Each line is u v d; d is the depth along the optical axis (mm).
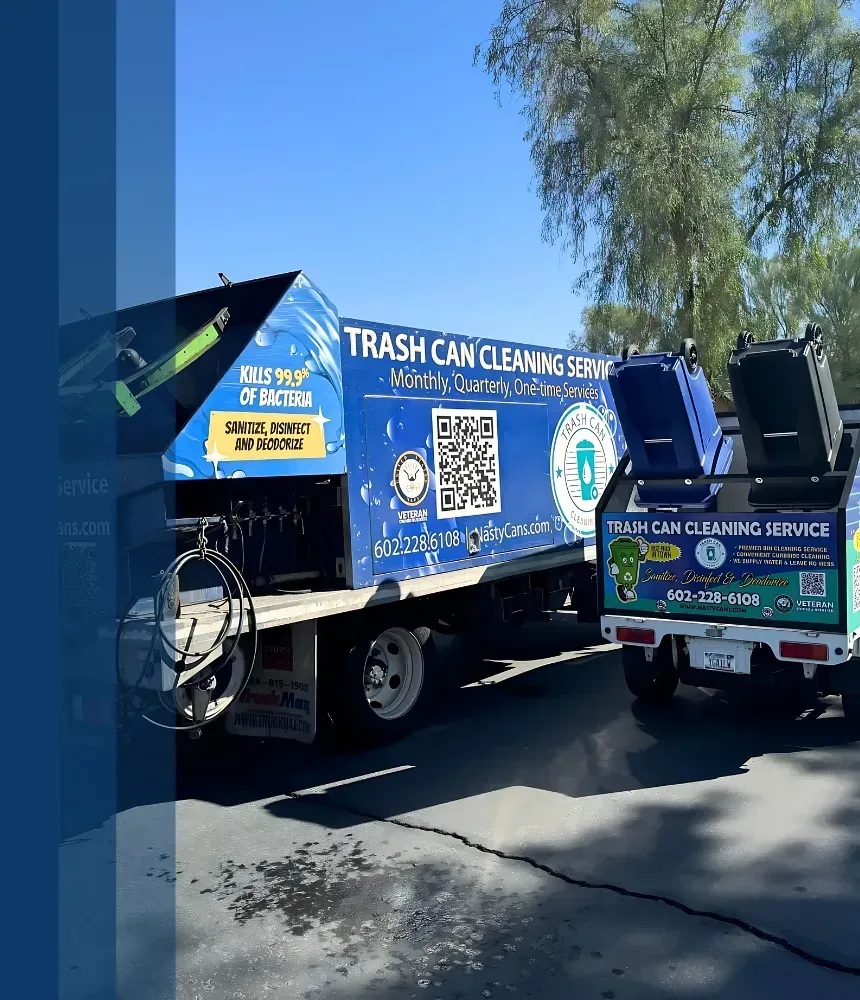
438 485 6664
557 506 8164
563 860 4297
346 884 4141
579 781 5352
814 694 5930
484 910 3852
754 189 23750
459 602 7105
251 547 5754
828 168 22859
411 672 6500
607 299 22906
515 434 7594
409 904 3932
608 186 22484
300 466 5367
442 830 4723
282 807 5156
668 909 3781
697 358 6270
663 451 6277
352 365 5867
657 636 6141
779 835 4449
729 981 3244
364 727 6004
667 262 21328
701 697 7086
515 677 8055
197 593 5250
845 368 22625
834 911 3705
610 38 22469
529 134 23375
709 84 22203
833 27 22969
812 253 23328
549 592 8336
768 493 5926
